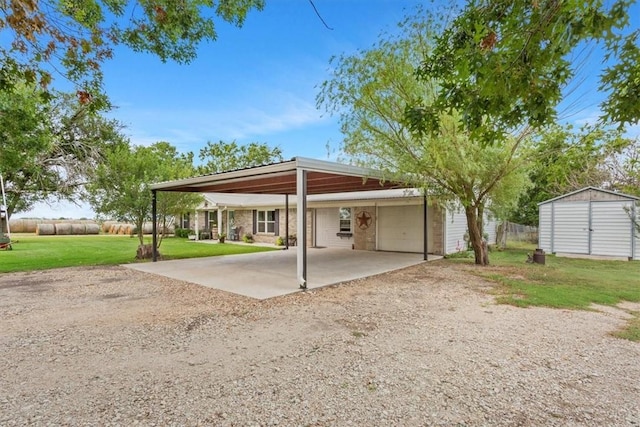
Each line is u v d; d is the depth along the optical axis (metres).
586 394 2.89
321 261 11.39
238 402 2.77
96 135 19.00
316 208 17.06
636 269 9.64
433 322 4.85
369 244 15.14
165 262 11.23
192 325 4.76
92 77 4.74
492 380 3.14
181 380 3.15
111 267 10.15
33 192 17.66
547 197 18.53
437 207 12.70
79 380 3.15
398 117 8.27
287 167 7.18
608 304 5.83
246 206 19.12
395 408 2.68
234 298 6.34
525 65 2.49
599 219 12.42
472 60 2.61
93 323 4.86
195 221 22.59
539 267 10.01
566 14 2.19
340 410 2.65
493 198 10.43
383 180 9.27
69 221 30.75
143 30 4.83
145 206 11.98
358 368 3.39
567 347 3.92
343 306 5.75
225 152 36.56
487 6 2.74
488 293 6.68
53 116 16.52
